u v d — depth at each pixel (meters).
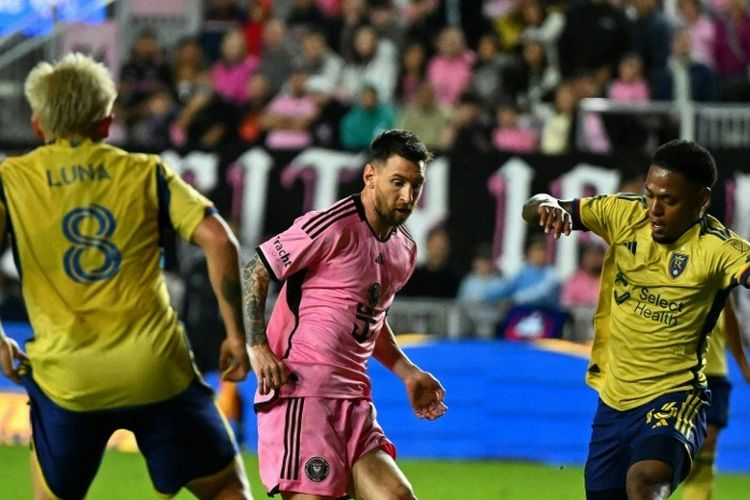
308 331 19.84
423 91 51.94
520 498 34.97
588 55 54.78
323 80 56.03
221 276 16.73
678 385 20.09
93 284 16.75
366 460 19.78
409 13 58.19
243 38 57.19
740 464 43.31
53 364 16.81
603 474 20.70
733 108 51.28
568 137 51.34
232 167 47.69
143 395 16.86
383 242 20.02
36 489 17.48
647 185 19.56
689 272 19.67
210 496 17.55
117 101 55.50
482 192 46.91
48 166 16.92
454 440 44.16
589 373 21.03
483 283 46.72
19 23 58.41
